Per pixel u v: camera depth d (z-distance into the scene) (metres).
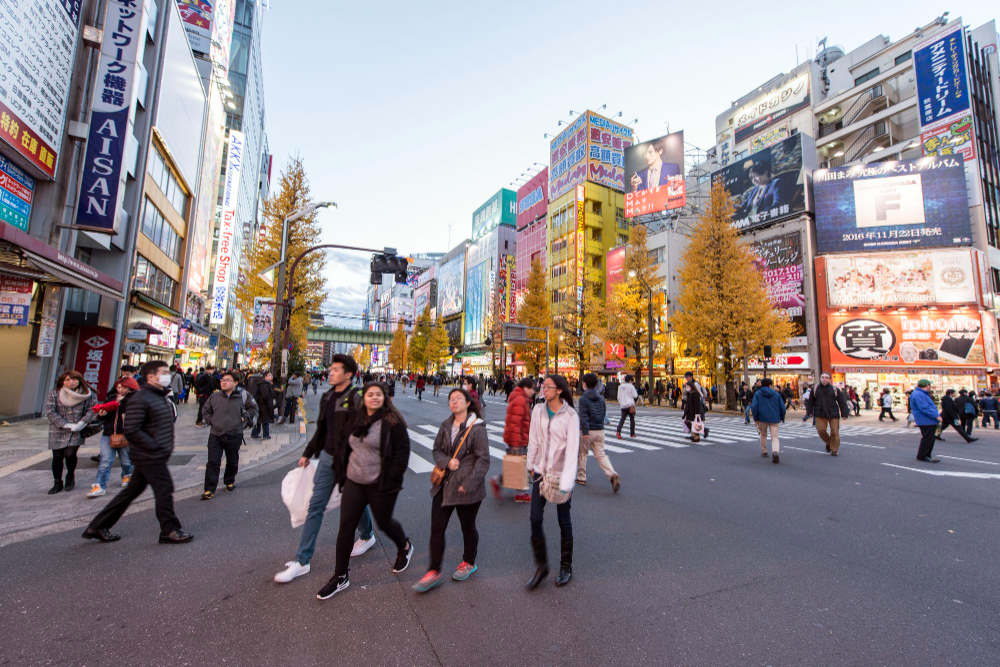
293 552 3.76
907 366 24.83
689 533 4.38
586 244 47.03
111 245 14.65
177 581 3.18
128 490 3.97
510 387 31.41
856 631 2.63
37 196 10.80
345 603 2.91
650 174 38.59
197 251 25.84
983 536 4.33
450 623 2.68
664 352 28.31
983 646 2.47
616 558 3.74
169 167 19.69
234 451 5.70
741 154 42.47
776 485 6.45
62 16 10.89
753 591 3.15
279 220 19.31
